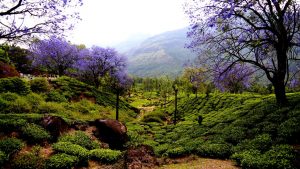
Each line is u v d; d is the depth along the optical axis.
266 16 21.91
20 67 71.00
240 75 24.58
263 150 16.89
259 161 14.88
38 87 42.31
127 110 56.16
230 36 22.58
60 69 70.69
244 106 31.77
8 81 36.84
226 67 23.52
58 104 38.19
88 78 74.31
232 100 46.34
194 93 72.75
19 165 15.66
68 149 18.70
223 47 22.70
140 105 76.44
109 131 24.31
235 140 20.34
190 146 21.80
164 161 19.41
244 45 21.78
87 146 21.12
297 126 17.73
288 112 21.17
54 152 18.55
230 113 30.94
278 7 21.44
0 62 42.97
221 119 29.20
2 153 15.80
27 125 20.31
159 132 31.73
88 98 50.19
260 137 18.61
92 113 41.50
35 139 19.16
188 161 18.77
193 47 23.11
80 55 72.44
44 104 35.25
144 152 19.92
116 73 73.94
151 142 25.97
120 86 74.81
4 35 14.75
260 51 23.36
